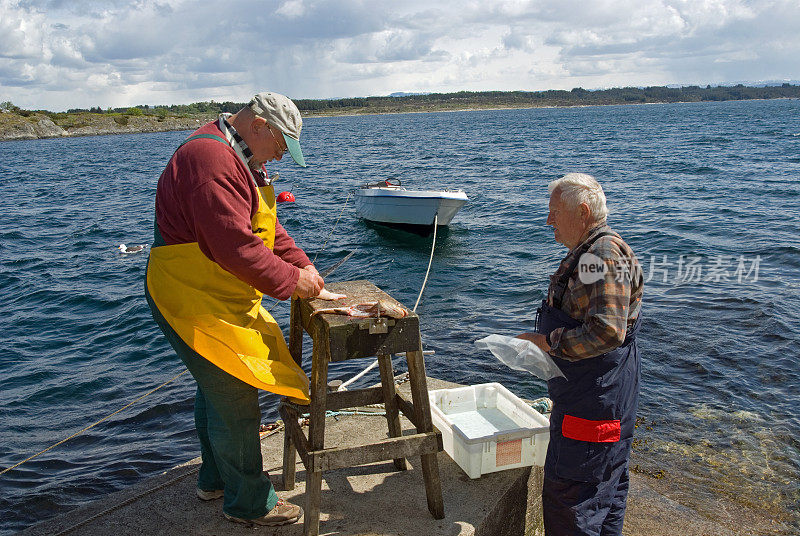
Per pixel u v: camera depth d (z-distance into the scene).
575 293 2.55
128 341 9.16
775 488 4.55
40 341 9.39
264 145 2.61
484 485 3.15
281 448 3.77
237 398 2.67
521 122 110.38
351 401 3.13
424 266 13.39
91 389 7.46
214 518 3.02
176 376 7.67
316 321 2.61
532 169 31.98
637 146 45.81
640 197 20.81
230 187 2.43
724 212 17.12
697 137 53.53
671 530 3.85
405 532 2.79
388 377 3.15
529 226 17.00
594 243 2.53
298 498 3.15
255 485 2.84
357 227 17.81
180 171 2.44
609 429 2.60
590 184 2.62
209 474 3.12
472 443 3.13
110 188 31.88
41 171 43.78
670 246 13.39
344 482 3.26
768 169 27.52
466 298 10.73
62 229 19.94
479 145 53.41
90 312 10.78
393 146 55.81
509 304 10.23
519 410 3.60
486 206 20.69
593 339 2.43
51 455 5.82
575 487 2.67
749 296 9.16
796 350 7.14
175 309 2.56
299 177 31.92
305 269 2.87
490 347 2.77
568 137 61.03
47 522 3.09
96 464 5.61
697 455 5.07
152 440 6.04
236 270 2.44
